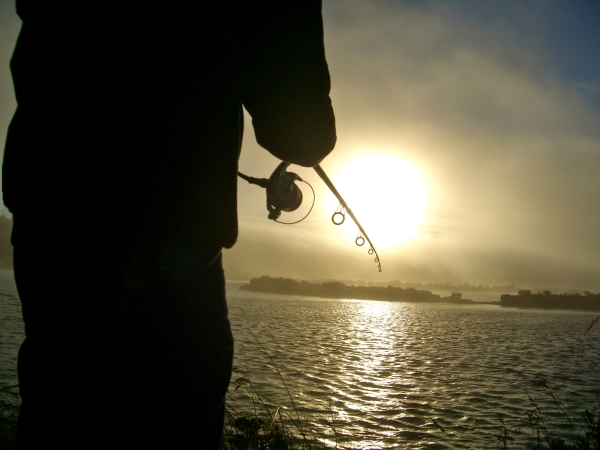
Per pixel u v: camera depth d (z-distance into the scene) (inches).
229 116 46.9
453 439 242.5
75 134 44.1
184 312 45.1
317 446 175.9
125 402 43.1
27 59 47.4
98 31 45.0
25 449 43.4
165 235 44.1
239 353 459.5
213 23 45.3
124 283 43.0
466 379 450.3
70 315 43.1
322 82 46.6
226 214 47.2
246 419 177.3
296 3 44.4
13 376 249.6
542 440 219.0
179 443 45.2
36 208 44.6
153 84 44.2
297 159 52.1
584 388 384.8
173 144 44.2
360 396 338.6
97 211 43.4
